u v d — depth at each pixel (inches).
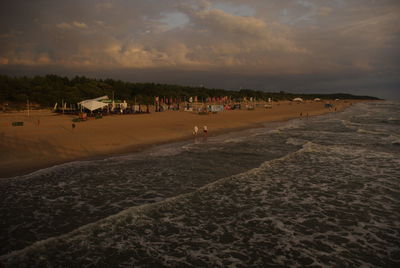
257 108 3203.7
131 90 3705.7
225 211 347.3
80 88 3058.6
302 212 345.7
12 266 232.1
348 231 297.0
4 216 327.0
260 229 302.5
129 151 700.7
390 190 420.8
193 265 238.1
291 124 1480.1
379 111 2854.3
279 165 569.3
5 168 530.0
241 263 241.1
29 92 2603.3
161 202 366.6
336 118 1925.4
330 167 553.9
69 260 241.9
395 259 245.4
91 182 453.4
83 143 793.6
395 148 751.7
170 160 605.3
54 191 410.6
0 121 1409.9
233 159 620.7
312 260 245.0
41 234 287.0
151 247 264.8
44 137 882.8
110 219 314.5
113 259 244.8
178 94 4077.3
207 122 1475.1
